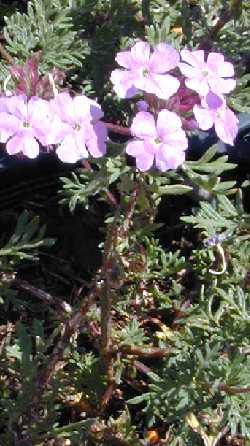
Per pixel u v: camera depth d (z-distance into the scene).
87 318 0.16
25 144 0.13
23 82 0.14
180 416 0.15
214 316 0.16
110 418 0.16
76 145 0.13
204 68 0.13
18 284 0.17
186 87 0.13
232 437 0.17
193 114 0.13
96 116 0.13
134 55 0.13
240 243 0.17
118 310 0.17
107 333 0.15
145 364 0.17
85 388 0.17
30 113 0.13
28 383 0.15
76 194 0.15
